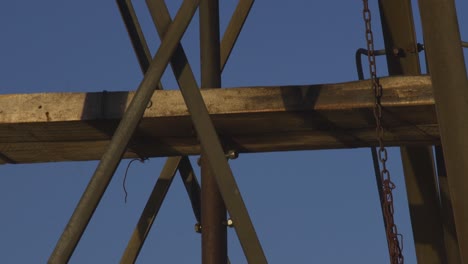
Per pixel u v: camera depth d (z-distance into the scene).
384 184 12.17
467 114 10.71
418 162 15.31
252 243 10.80
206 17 14.35
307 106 12.83
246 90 12.95
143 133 13.57
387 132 13.55
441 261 15.27
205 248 13.39
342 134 13.65
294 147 14.09
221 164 11.09
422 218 15.35
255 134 13.61
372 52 12.73
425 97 12.60
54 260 10.62
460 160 10.62
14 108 13.14
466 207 10.51
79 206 10.78
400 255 11.92
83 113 13.06
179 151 14.28
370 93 12.77
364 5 12.73
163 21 11.72
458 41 10.93
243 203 10.93
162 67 11.29
